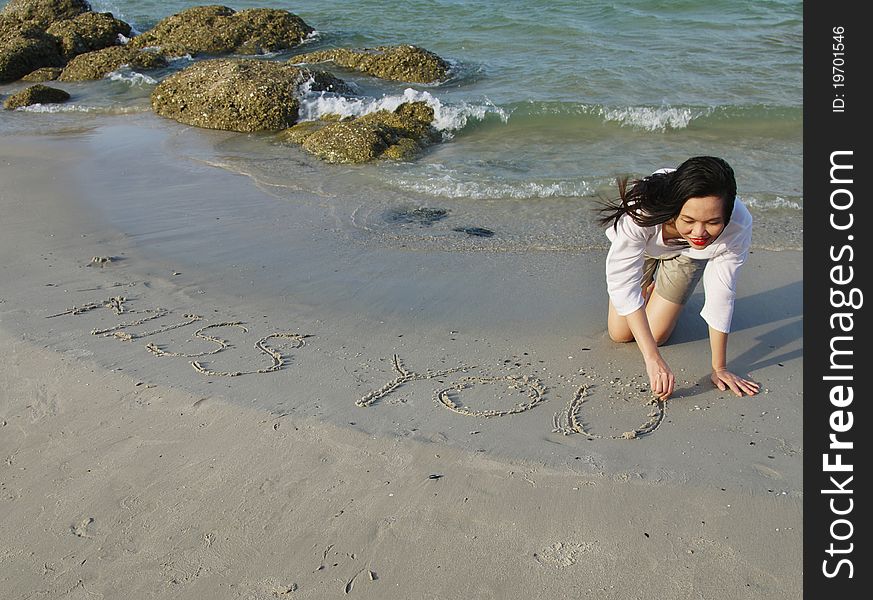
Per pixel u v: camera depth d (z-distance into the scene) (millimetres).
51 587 2859
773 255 5617
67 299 5059
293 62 13031
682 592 2766
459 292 5145
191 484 3340
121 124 10391
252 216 6664
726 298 3846
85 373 4176
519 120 9539
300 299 5062
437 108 9453
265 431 3656
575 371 4160
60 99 11883
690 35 13062
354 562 2922
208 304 4992
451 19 15164
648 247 3822
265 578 2869
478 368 4203
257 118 10016
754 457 3439
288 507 3195
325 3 17000
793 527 3029
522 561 2906
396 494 3244
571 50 12719
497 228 6367
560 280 5305
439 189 7301
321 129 8977
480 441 3566
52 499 3285
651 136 8867
